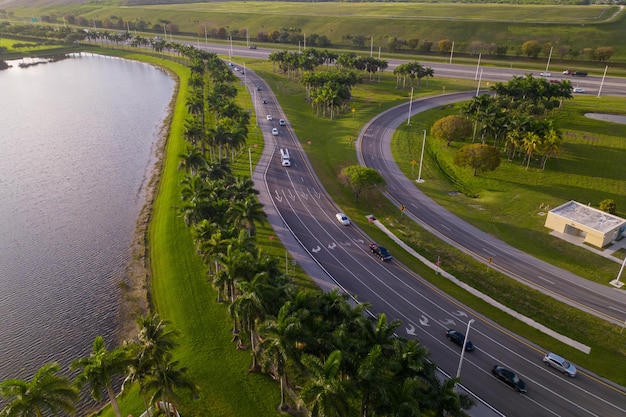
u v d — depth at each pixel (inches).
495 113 5036.9
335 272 3179.1
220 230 2763.3
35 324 2859.3
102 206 4389.8
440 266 3287.4
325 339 1932.8
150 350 1875.0
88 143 6053.2
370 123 6259.8
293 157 5241.1
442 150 5408.5
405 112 6648.6
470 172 4857.3
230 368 2389.3
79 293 3139.8
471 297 2967.5
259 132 6003.9
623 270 3211.1
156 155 5649.6
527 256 3400.6
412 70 7736.2
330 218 3934.5
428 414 1856.5
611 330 2655.0
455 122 5270.7
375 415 1733.5
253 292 2073.1
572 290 3014.3
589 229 3503.9
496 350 2511.1
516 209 4084.6
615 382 2310.5
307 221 3873.0
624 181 4475.9
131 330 2797.7
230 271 2356.1
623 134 5413.4
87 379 1737.2
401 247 3535.9
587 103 6535.4
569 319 2751.0
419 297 2940.5
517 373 2356.1
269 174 4778.5
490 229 3779.5
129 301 3048.7
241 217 3075.8
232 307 2116.1
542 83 6013.8
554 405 2172.7
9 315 2933.1
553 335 2635.3
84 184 4869.6
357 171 4121.6
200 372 2361.0
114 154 5679.1
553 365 2378.2
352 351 1903.3
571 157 4997.5
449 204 4210.1
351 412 2085.4
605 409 2154.3
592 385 2290.8
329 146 5585.6
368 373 1715.1
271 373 2345.0
